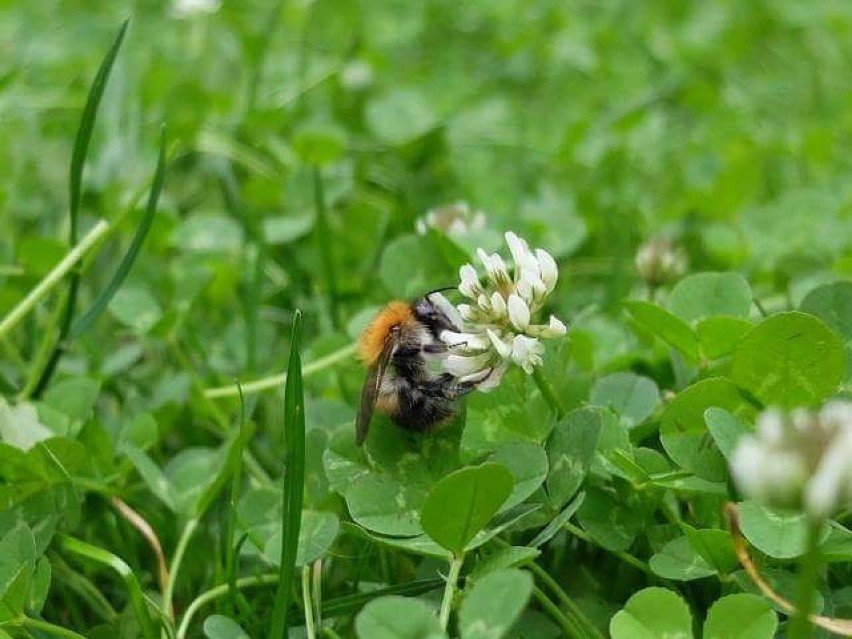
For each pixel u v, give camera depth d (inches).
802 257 18.0
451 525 12.3
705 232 18.6
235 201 19.3
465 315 13.0
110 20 27.9
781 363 12.8
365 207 18.3
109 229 15.9
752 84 26.7
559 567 13.5
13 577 12.9
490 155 22.4
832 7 29.1
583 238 18.5
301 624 13.3
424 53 28.5
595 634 12.7
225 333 17.2
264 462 15.5
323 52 27.0
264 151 21.1
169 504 14.1
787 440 11.2
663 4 30.2
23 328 17.2
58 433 14.6
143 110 22.2
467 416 13.4
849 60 27.4
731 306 14.1
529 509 12.9
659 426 13.4
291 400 12.8
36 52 25.5
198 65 26.0
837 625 12.2
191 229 18.4
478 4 29.7
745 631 12.1
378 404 13.5
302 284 18.1
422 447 13.3
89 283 18.0
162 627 13.3
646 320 13.8
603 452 13.1
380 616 11.7
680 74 26.7
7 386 15.7
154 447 15.4
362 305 17.7
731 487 12.7
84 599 14.2
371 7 29.5
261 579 13.6
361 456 13.3
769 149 22.4
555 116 25.0
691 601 13.1
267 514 13.8
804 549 11.9
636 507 13.1
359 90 24.3
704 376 13.8
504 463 12.9
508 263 15.3
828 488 11.1
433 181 21.3
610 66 27.0
